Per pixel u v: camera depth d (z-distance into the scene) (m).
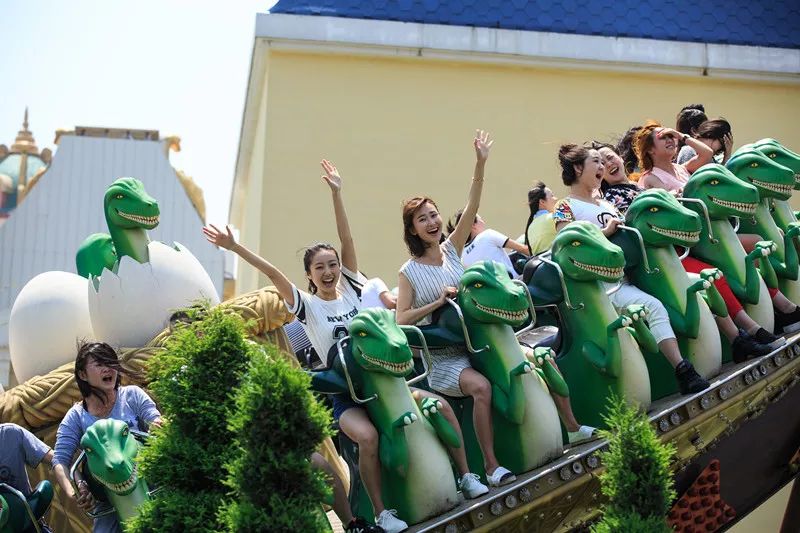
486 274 11.04
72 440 11.12
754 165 13.14
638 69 21.52
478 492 10.73
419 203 11.52
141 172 35.59
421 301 11.45
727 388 11.94
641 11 21.95
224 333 10.16
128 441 10.67
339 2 21.11
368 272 20.25
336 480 10.89
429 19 21.17
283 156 20.42
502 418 11.03
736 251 12.77
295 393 9.36
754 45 21.97
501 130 21.06
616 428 10.26
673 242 12.04
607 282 11.55
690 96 21.72
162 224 35.53
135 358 13.21
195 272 14.16
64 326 14.38
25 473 11.48
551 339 12.27
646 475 10.02
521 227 20.84
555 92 21.34
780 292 13.39
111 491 10.55
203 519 9.73
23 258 34.06
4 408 12.97
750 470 13.13
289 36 20.66
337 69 20.81
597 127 21.34
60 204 34.69
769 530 20.41
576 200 12.84
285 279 11.75
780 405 12.85
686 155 15.66
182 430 10.00
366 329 10.48
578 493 11.00
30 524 11.09
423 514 10.48
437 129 20.89
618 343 11.48
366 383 10.56
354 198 20.47
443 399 10.88
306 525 9.15
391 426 10.46
